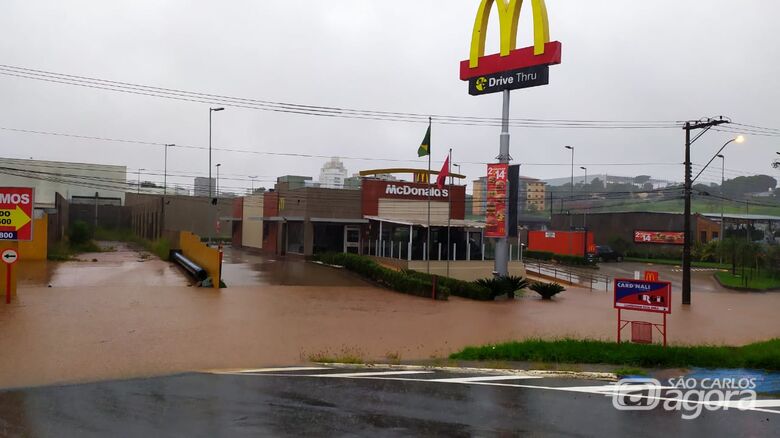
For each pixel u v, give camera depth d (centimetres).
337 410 905
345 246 4166
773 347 1307
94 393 1017
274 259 4128
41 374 1159
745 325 2227
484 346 1449
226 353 1399
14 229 2097
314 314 2008
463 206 4366
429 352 1472
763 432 790
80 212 6994
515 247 3644
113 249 4722
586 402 948
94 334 1551
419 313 2170
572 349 1345
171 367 1251
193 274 2831
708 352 1269
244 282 2786
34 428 808
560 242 5497
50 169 7719
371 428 809
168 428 810
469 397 986
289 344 1524
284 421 844
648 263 5744
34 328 1591
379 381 1121
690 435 776
